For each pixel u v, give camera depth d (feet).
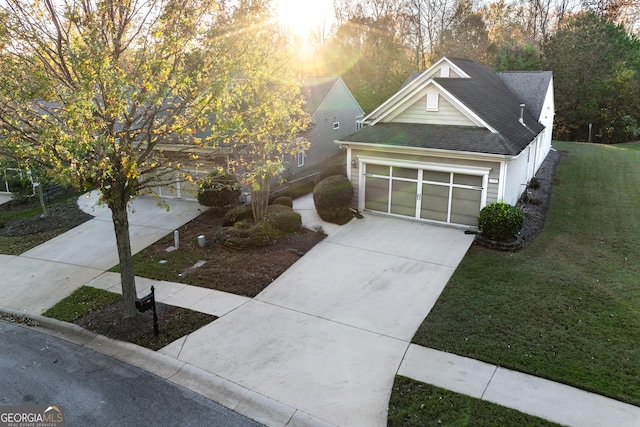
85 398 24.22
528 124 63.87
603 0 166.30
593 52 116.06
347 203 52.90
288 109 33.88
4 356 28.50
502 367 25.50
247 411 23.03
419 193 51.52
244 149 37.45
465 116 50.57
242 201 60.29
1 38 25.94
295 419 22.25
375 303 33.71
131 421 22.45
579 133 121.60
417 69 147.84
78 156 25.07
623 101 115.65
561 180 69.51
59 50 26.68
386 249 44.06
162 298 35.27
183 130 27.91
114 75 25.30
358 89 121.70
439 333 29.22
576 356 26.16
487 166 46.65
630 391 23.07
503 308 31.99
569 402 22.52
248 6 29.94
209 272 39.73
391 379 24.89
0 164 37.73
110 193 29.73
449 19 167.84
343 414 22.39
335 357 27.14
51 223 56.13
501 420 21.43
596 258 40.86
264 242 44.86
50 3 26.50
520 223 43.27
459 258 41.27
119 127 33.24
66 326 31.91
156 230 51.90
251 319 31.76
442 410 22.27
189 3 28.17
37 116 28.73
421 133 51.47
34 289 38.63
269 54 32.04
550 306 32.04
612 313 30.91
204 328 30.68
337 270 39.65
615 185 65.67
